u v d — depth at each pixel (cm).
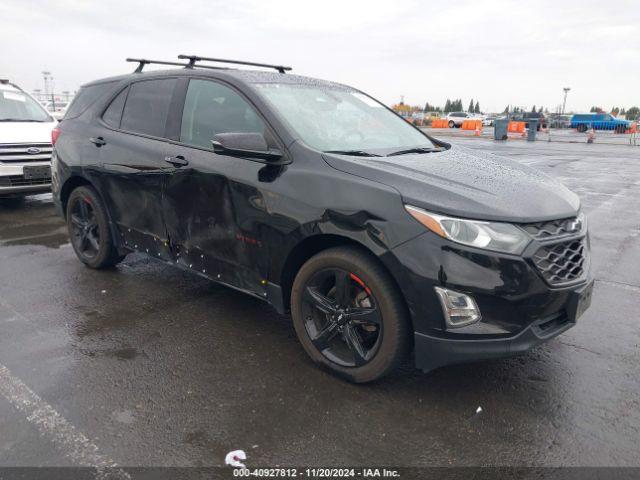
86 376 309
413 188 275
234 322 387
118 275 483
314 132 340
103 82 485
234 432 260
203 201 359
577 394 297
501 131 2695
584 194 962
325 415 275
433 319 264
